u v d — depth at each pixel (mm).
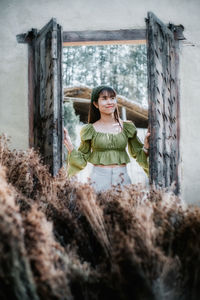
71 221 2271
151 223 1966
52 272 1686
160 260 1805
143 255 1841
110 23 4102
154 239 1925
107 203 2490
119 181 3920
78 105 7336
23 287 1643
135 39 4066
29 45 4039
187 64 4039
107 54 11273
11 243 1639
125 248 1793
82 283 1847
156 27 3393
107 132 4070
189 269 1870
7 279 1655
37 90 3848
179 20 4090
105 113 4102
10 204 1893
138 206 2162
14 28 4086
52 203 2428
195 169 3967
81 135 4078
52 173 3275
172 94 3795
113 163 3943
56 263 1806
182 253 2004
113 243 1973
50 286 1695
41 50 3729
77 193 2447
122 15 4102
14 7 4102
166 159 3537
